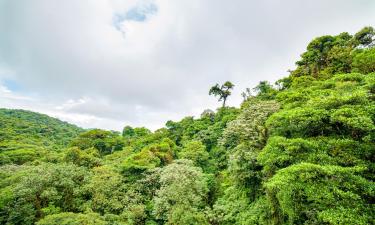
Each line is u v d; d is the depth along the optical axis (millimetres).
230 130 21453
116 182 24547
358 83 13148
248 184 15359
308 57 39156
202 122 51781
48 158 35375
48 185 21266
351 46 32969
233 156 16344
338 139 9688
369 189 7441
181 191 19266
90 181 23891
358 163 8750
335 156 9750
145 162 29875
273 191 11430
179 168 20656
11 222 18219
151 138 50406
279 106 19922
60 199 22031
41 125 89188
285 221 11789
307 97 14633
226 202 17422
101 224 16281
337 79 15867
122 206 22141
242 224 13617
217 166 32625
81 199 22844
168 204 19297
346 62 27250
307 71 38312
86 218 16203
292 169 8594
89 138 52812
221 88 58594
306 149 10391
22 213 18812
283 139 11352
